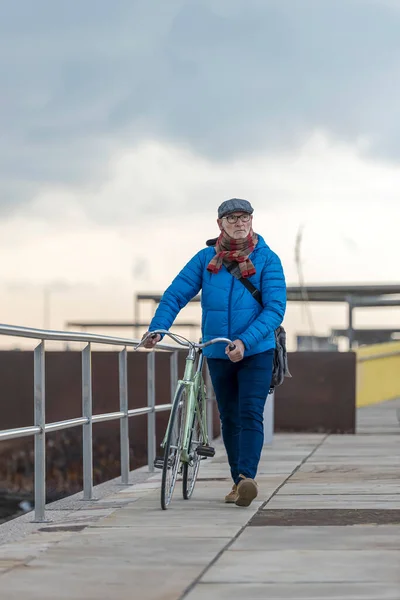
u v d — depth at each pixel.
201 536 9.48
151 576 7.75
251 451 11.42
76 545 9.07
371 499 12.20
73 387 23.81
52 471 23.38
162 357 24.22
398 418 30.23
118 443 23.59
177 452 11.63
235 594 7.11
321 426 25.06
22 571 7.98
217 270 11.54
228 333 11.54
